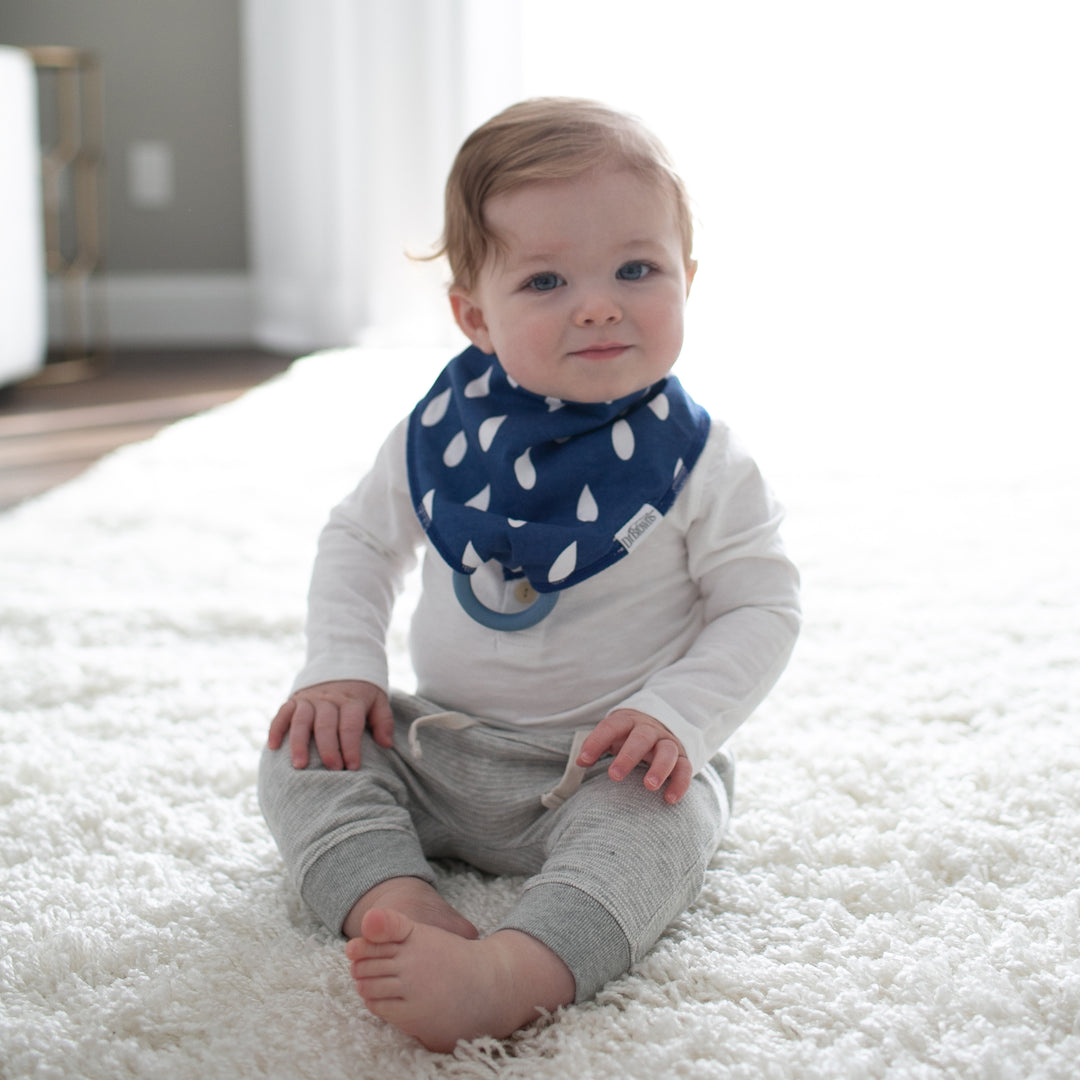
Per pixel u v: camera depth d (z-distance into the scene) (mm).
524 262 841
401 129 3062
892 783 972
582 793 802
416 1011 665
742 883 842
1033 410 2312
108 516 1703
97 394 2629
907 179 2859
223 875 866
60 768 1011
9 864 878
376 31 3018
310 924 815
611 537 838
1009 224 2867
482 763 858
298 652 1271
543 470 864
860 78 2814
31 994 732
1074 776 967
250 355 3162
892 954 751
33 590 1436
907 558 1521
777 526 889
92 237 3195
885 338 2936
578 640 861
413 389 2543
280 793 822
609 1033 690
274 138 3221
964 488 1816
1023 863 855
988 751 1019
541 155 837
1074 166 2818
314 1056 679
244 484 1867
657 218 845
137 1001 722
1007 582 1431
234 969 759
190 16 3283
